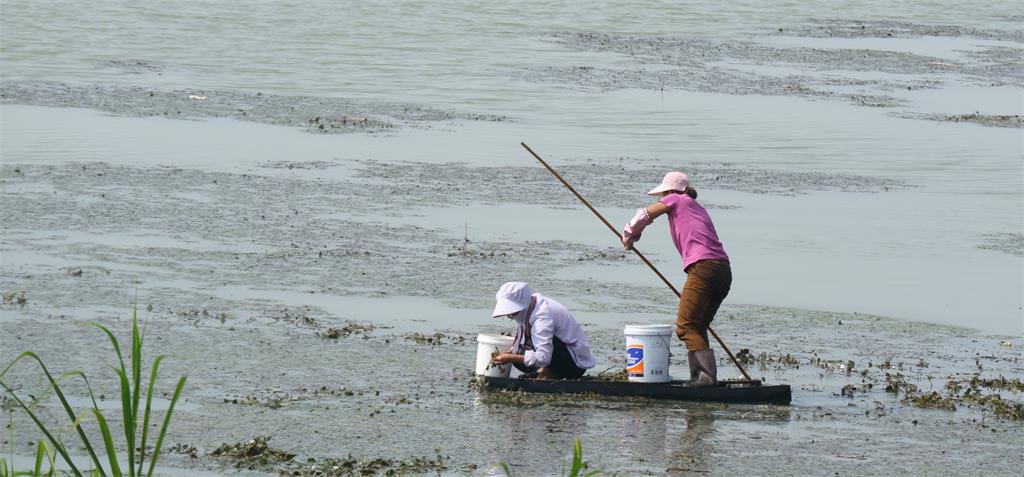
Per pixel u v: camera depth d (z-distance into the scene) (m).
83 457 27.72
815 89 115.25
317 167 71.81
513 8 179.50
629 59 131.38
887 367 38.81
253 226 56.22
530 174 72.56
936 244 58.75
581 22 165.25
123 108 90.19
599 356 38.81
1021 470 29.03
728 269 35.22
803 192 70.94
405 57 128.50
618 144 84.38
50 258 48.44
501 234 57.16
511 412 32.44
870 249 57.22
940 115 102.75
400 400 33.09
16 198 59.41
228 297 43.91
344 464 27.55
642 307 45.66
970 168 80.38
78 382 33.22
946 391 36.16
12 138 76.38
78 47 124.75
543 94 107.38
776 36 155.88
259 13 163.12
